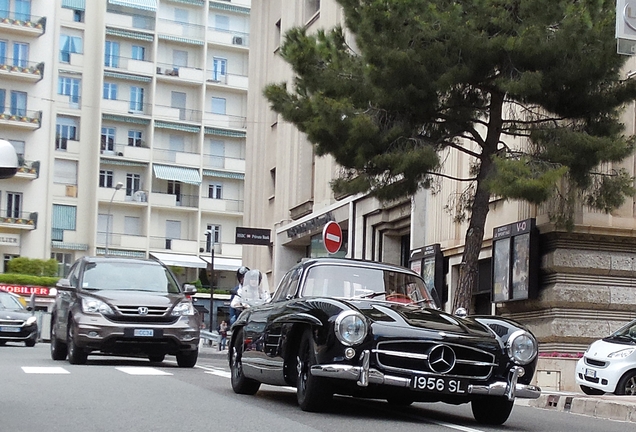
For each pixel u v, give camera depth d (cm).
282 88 1942
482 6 1738
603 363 1812
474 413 1030
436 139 1877
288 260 4069
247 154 4591
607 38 1728
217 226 7312
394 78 1745
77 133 6812
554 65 1752
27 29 6450
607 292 2141
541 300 2145
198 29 7262
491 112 1862
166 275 1908
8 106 6469
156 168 7006
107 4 6900
